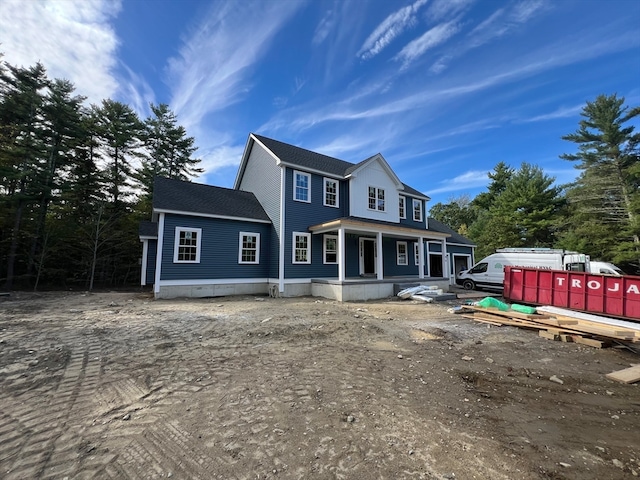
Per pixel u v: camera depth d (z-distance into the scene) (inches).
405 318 338.0
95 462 86.8
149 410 119.7
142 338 227.1
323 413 119.6
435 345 230.5
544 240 1106.7
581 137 917.2
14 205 676.1
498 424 115.0
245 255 570.9
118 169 918.4
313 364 178.7
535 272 426.9
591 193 898.1
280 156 584.1
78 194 809.5
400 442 99.7
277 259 564.4
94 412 117.5
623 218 837.8
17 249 703.7
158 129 1119.6
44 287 716.7
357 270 665.0
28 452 91.4
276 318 311.9
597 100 903.1
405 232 587.8
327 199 638.5
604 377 171.6
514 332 279.3
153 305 407.2
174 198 524.7
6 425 107.3
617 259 796.0
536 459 91.9
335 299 502.3
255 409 121.8
